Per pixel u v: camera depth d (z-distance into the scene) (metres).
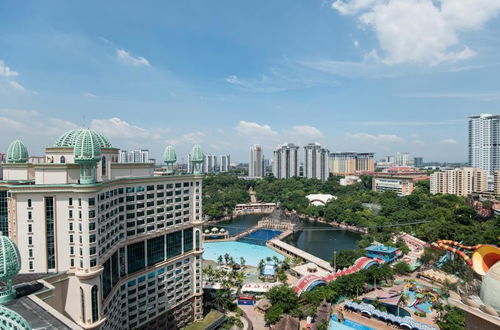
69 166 94.62
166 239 125.88
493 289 54.62
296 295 146.00
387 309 145.12
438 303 147.25
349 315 140.62
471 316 59.22
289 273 199.75
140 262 116.25
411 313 142.50
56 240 90.25
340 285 158.38
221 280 176.00
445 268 183.88
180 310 131.62
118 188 107.88
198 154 136.75
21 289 79.75
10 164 105.88
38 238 89.19
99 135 110.31
